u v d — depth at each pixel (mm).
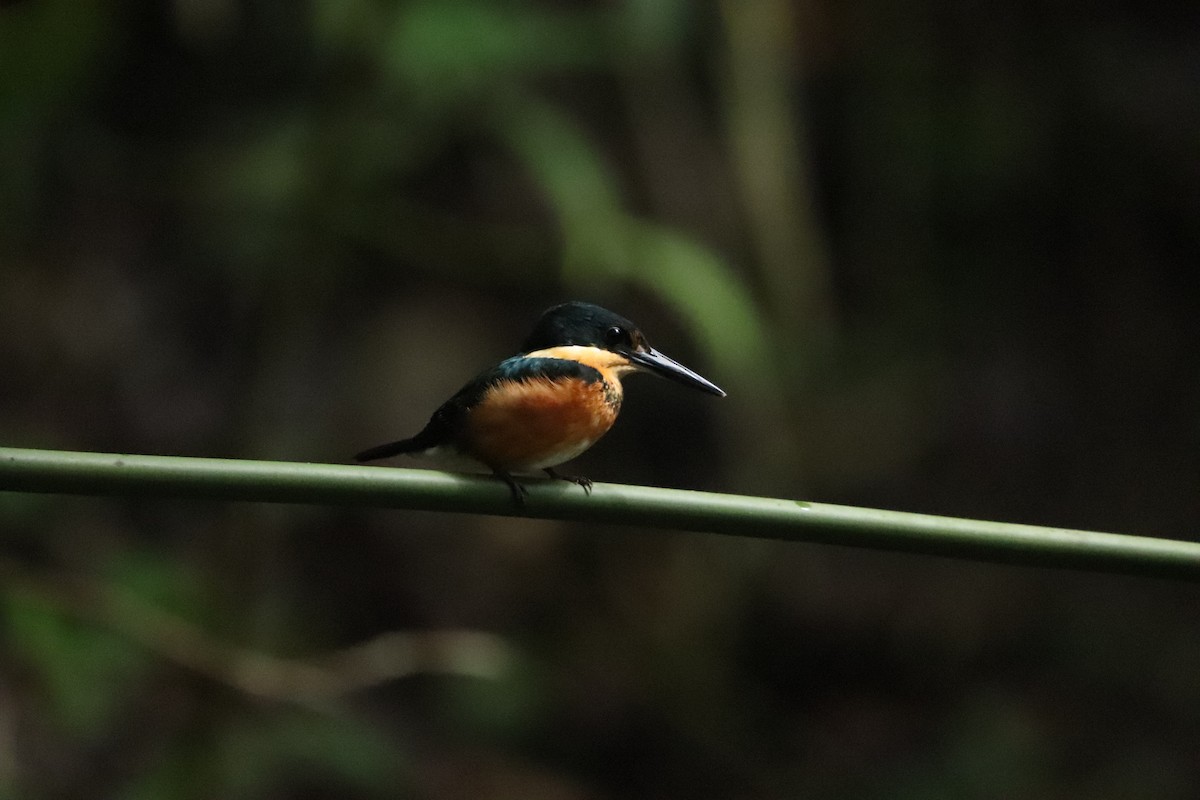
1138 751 10797
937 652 11523
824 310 11461
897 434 11906
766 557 11695
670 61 10539
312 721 9047
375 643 6410
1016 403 12375
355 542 11102
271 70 10820
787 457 10969
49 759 8359
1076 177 12156
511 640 11195
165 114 10953
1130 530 11914
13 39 7492
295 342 8109
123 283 11008
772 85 9672
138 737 8352
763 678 11656
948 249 12445
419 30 8430
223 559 7984
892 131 11906
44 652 7141
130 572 8898
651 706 11273
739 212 11172
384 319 11469
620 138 11625
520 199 11477
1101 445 12383
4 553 9234
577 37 9336
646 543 11773
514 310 11891
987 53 11719
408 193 11352
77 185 10734
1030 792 10586
